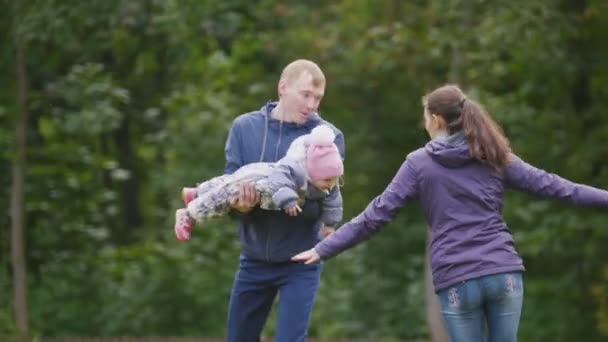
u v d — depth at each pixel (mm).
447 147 10484
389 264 37719
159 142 31844
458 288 10375
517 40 27375
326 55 32875
